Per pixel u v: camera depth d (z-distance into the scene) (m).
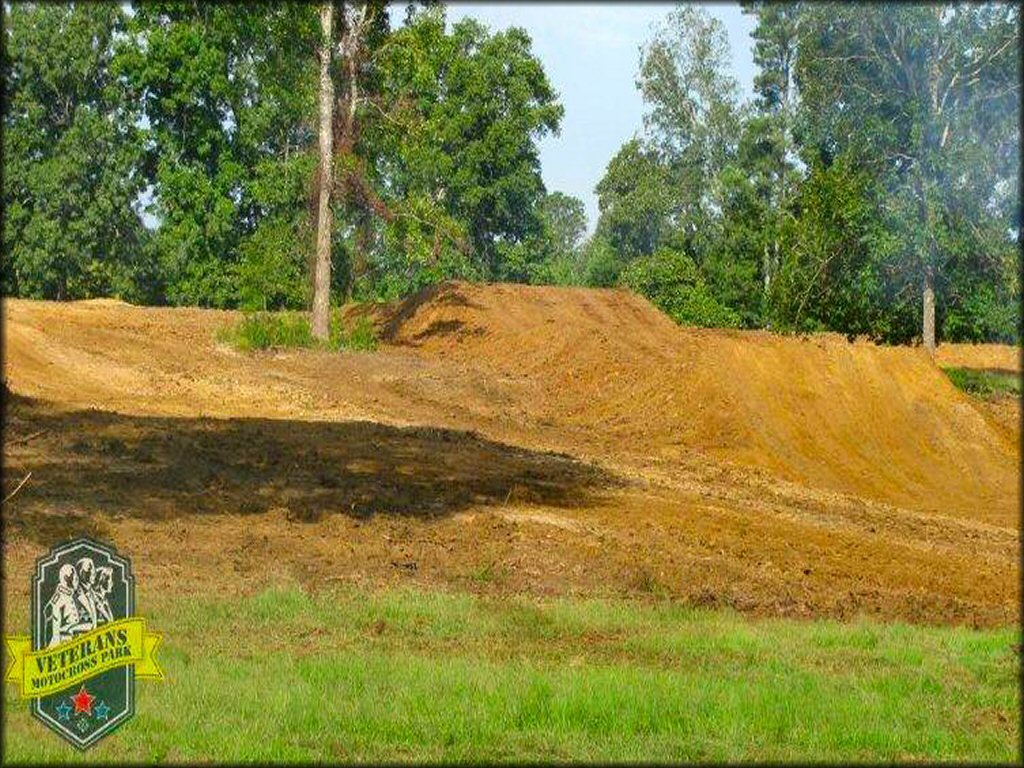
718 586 16.83
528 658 12.56
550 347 32.72
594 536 18.59
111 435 21.44
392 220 35.59
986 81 32.75
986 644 13.73
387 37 33.88
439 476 21.33
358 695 10.86
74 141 42.03
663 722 10.45
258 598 14.15
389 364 31.09
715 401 28.72
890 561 19.38
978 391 34.62
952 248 33.50
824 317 36.72
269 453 21.44
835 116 33.97
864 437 28.34
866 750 10.27
